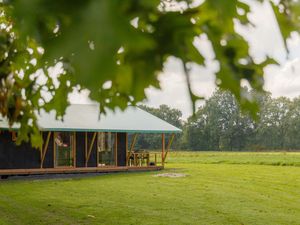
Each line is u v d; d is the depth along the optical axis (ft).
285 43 3.61
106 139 89.97
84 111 92.02
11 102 7.63
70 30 2.31
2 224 37.14
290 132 322.34
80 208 45.01
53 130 77.36
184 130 336.29
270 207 46.60
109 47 2.22
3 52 6.90
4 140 78.23
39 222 37.99
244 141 329.11
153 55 2.96
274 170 98.84
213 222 38.47
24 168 79.87
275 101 323.98
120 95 4.74
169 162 136.36
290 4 3.67
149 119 96.53
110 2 2.27
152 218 39.93
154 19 3.21
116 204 47.67
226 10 2.84
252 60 3.38
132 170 92.07
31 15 2.28
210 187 63.98
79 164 85.87
